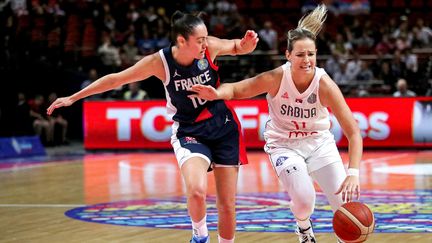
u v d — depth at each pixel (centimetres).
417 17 2156
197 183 505
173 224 755
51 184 1171
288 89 529
